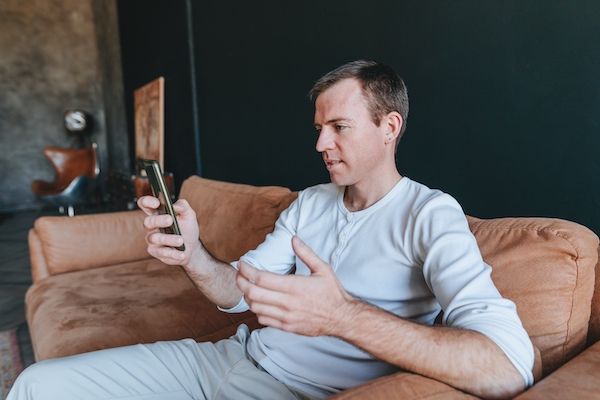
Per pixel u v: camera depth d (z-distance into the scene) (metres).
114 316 1.54
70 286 1.89
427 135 1.77
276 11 2.51
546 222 0.93
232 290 1.09
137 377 0.96
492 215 1.58
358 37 2.01
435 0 1.66
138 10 4.84
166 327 1.48
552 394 0.60
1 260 3.91
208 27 3.24
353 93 0.92
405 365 0.67
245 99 2.91
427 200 0.89
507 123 1.49
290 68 2.47
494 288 0.74
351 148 0.93
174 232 0.91
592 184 1.30
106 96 6.64
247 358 1.05
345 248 0.97
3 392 1.83
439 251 0.79
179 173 4.15
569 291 0.84
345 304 0.66
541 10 1.35
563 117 1.34
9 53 6.34
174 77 3.97
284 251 1.15
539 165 1.42
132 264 2.20
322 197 1.12
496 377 0.62
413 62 1.78
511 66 1.45
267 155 2.78
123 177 5.12
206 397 0.99
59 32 6.62
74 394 0.91
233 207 1.92
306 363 0.92
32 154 6.64
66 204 5.45
